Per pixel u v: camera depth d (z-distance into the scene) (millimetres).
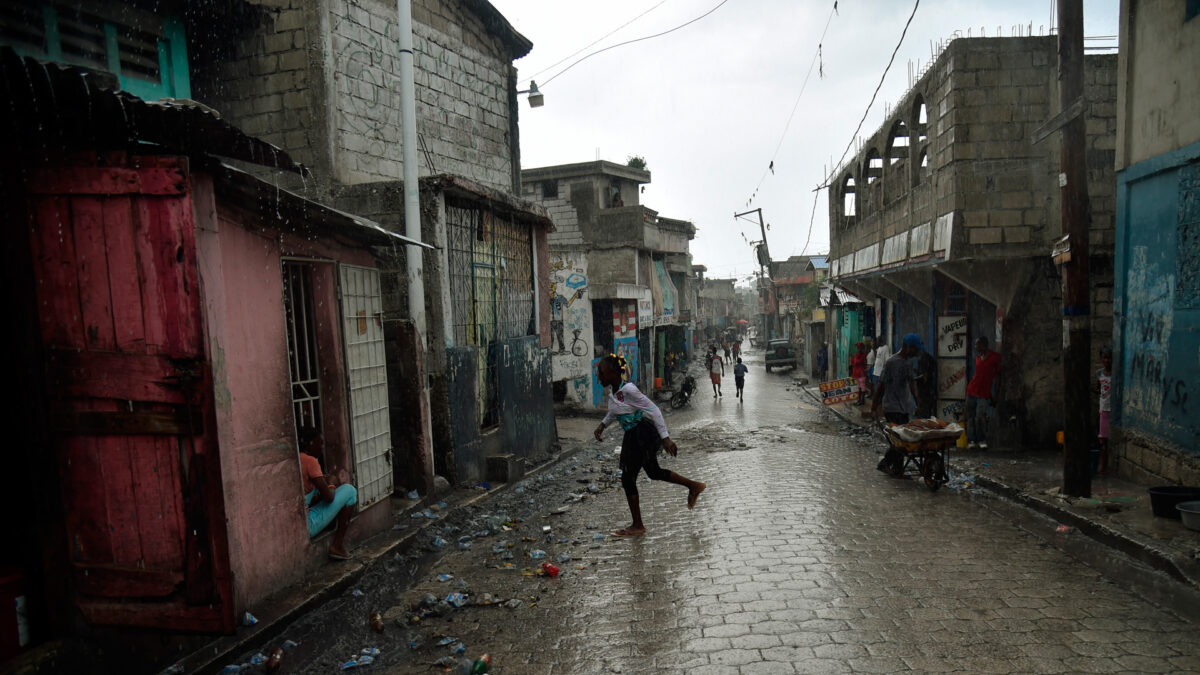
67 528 3672
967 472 9219
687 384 21609
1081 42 6883
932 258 11289
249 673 4051
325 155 8312
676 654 4227
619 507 8258
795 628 4500
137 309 3521
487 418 9828
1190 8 7027
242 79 8461
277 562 4910
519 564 6215
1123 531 5934
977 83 10453
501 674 4137
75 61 6094
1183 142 7090
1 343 3607
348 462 6121
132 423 3561
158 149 3760
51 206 3547
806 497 8266
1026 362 10938
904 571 5539
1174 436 7188
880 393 9812
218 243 4109
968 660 3980
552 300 19375
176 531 3574
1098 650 4070
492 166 12305
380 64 9273
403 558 6129
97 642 3707
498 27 12258
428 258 8234
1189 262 6953
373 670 4254
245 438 4586
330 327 6012
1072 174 6965
